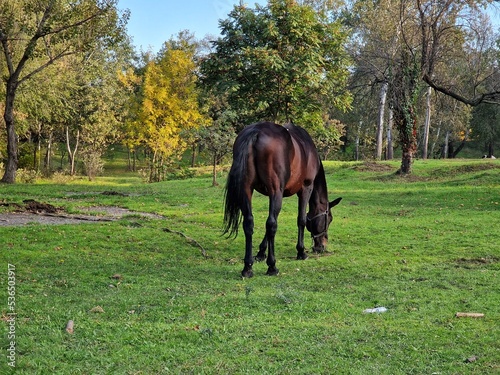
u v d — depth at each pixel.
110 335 5.84
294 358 5.30
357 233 13.66
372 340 5.80
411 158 30.44
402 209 18.20
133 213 16.89
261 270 9.63
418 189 24.42
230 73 27.70
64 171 47.00
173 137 43.19
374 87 33.53
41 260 9.88
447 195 21.25
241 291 8.02
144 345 5.60
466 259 10.48
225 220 8.92
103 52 46.94
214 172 27.39
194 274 9.24
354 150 71.31
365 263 10.17
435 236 13.05
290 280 8.84
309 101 29.17
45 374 4.82
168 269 9.61
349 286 8.48
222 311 6.91
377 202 20.39
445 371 5.02
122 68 64.69
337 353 5.45
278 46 27.53
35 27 28.31
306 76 26.89
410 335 5.95
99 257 10.38
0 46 29.30
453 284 8.55
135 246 11.46
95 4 27.53
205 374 4.92
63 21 27.08
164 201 19.86
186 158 65.31
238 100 29.19
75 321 6.30
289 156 9.02
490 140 65.69
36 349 5.36
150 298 7.47
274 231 8.98
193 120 44.44
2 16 26.91
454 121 54.09
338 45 29.03
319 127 31.39
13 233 11.93
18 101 31.50
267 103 28.02
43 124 44.09
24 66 30.67
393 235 13.38
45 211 16.23
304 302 7.36
